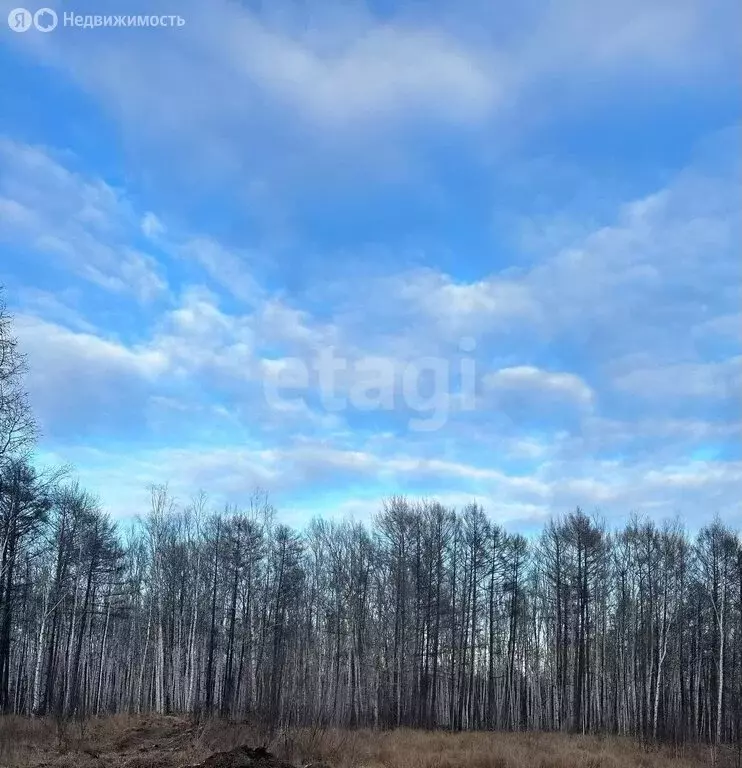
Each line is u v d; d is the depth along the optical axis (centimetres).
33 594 3712
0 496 2669
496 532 4816
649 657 4566
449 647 4662
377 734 2850
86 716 2622
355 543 4678
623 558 4791
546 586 5253
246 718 2352
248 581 4275
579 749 2462
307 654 4072
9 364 2117
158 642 4094
